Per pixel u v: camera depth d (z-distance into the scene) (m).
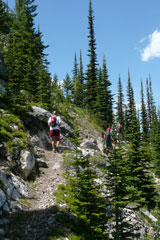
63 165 9.54
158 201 12.38
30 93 17.23
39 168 8.84
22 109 11.75
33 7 28.33
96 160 11.47
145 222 9.41
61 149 12.06
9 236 4.34
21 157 7.97
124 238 6.80
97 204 6.34
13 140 8.41
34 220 5.20
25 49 20.14
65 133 15.50
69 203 6.39
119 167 7.55
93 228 5.80
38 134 11.81
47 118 13.03
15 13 29.84
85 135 20.19
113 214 8.06
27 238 4.43
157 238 8.38
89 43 37.59
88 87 36.59
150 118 51.06
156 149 21.62
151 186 12.98
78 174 6.98
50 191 7.24
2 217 4.91
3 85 12.69
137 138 14.72
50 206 6.08
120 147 8.07
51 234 4.71
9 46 19.33
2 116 9.95
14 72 12.77
